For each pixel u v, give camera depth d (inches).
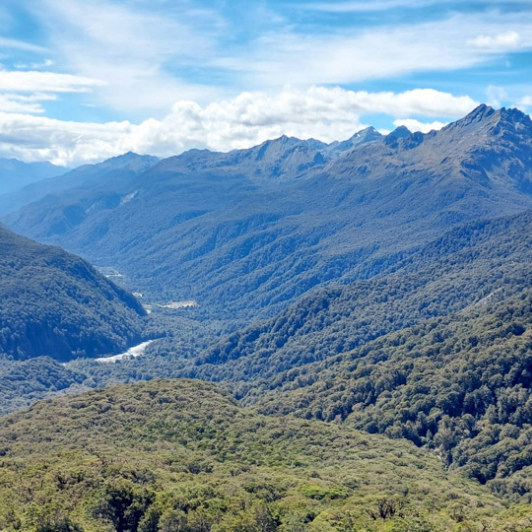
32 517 5285.4
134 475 6299.2
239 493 6186.0
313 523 5615.2
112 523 5457.7
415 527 5605.3
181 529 5383.9
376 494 6604.3
